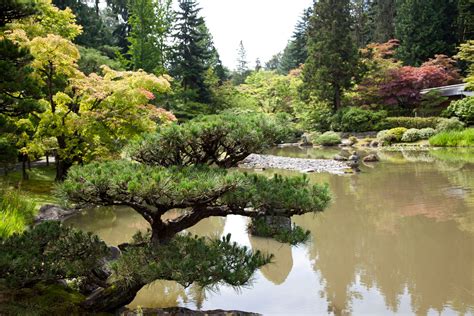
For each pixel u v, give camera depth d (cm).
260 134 354
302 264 616
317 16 3281
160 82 1088
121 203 350
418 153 1966
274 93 3612
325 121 3130
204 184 308
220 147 392
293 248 690
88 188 315
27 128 1026
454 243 680
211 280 311
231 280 314
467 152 1886
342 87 3147
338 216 891
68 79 1055
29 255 354
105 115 1024
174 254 345
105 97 1040
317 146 2719
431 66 2920
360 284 536
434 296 491
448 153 1895
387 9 4281
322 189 362
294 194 339
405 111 2919
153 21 2597
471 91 2681
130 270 339
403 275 559
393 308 462
